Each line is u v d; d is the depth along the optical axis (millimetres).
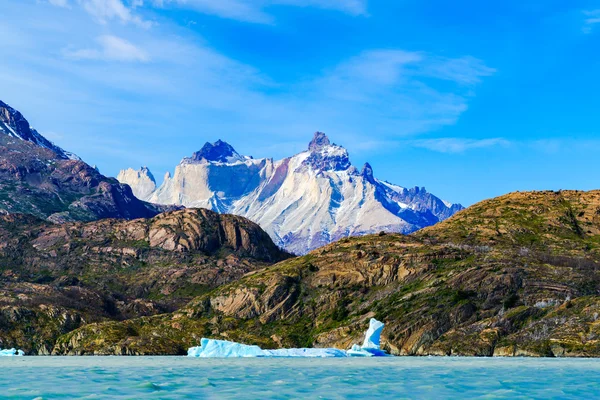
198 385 124875
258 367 167250
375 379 134625
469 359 193500
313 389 119000
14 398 108312
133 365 177625
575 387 121250
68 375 145375
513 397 110062
